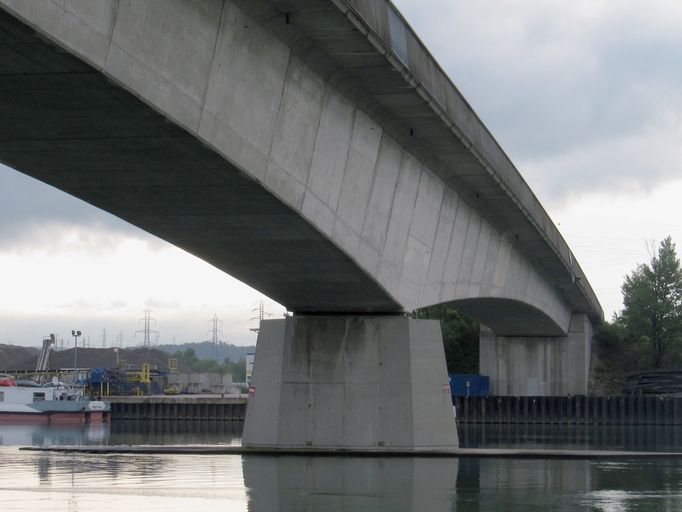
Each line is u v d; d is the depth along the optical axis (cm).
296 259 3716
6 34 1916
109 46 2125
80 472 3475
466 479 3272
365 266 3831
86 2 2030
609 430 8631
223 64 2616
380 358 4269
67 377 14088
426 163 4322
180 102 2422
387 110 3669
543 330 10106
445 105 3756
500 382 10688
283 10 2731
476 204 5225
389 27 3102
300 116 3123
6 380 11075
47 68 2081
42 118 2373
